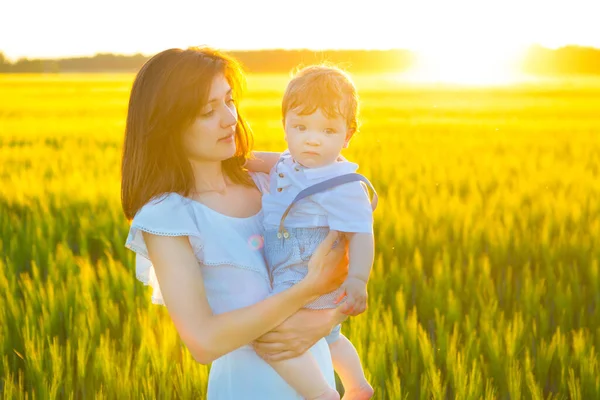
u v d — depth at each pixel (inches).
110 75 4512.8
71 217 316.8
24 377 166.7
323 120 91.4
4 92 1918.1
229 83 91.1
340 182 90.0
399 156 506.6
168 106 84.0
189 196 88.8
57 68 5339.6
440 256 255.3
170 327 170.9
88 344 172.1
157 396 155.6
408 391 158.1
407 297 212.7
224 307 88.4
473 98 1685.5
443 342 169.3
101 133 752.3
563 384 153.6
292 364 88.1
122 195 89.4
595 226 272.5
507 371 157.0
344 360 104.7
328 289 86.7
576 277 216.4
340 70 94.7
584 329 193.0
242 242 89.7
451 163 472.1
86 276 215.2
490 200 330.3
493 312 187.5
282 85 2447.1
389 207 309.1
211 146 86.3
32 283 210.1
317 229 91.7
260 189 100.1
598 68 4830.2
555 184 390.6
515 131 759.7
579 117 1018.1
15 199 349.7
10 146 635.5
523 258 256.5
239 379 91.2
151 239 84.9
